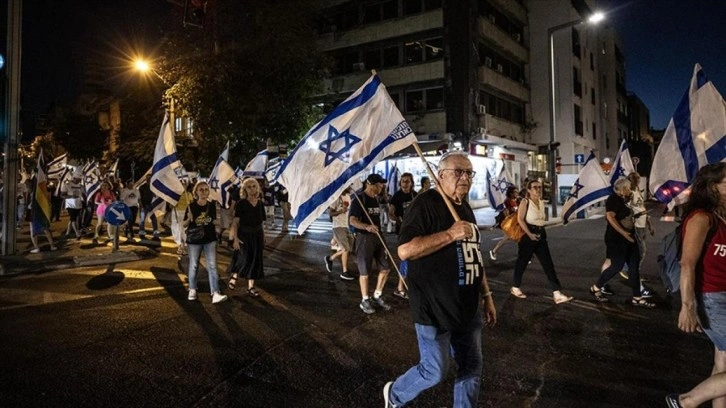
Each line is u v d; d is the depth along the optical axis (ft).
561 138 110.32
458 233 9.45
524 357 15.93
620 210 22.47
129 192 45.57
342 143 16.74
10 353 16.08
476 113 87.76
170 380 14.05
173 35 64.75
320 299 23.89
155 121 80.59
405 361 15.56
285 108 67.36
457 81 86.07
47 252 36.09
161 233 52.44
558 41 109.91
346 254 28.73
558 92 110.63
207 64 62.44
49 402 12.62
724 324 10.00
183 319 20.17
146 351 16.37
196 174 73.97
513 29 107.34
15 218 34.78
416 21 90.89
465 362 10.41
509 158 97.91
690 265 10.16
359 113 16.79
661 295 24.53
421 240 9.62
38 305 22.21
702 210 10.32
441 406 12.45
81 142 134.21
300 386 13.66
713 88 17.97
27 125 39.52
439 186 10.64
